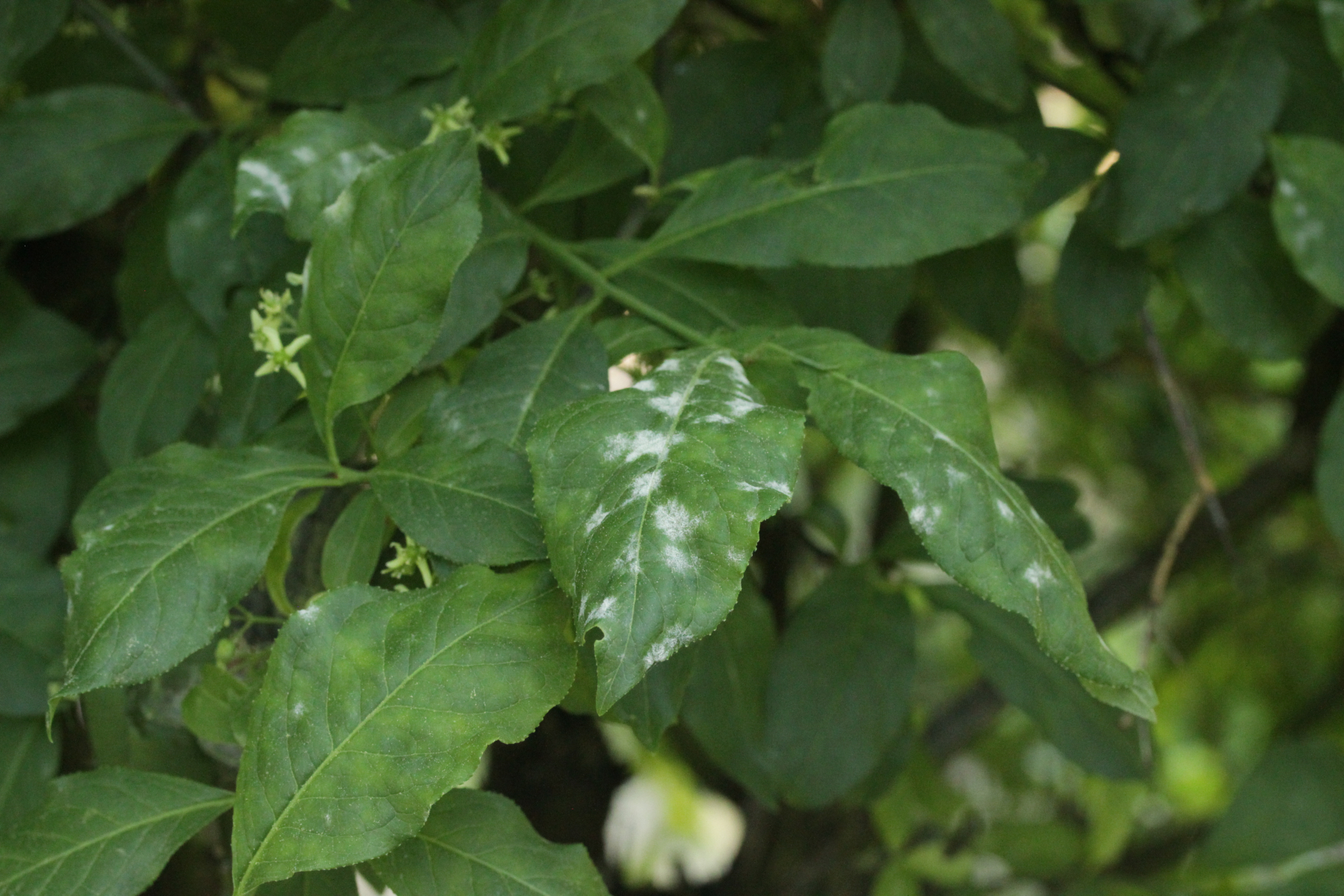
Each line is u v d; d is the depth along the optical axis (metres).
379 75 0.74
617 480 0.61
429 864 0.64
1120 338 1.16
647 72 0.80
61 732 0.75
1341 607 1.39
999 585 0.62
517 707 0.62
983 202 0.70
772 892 1.09
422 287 0.65
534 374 0.67
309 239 0.68
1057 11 0.84
